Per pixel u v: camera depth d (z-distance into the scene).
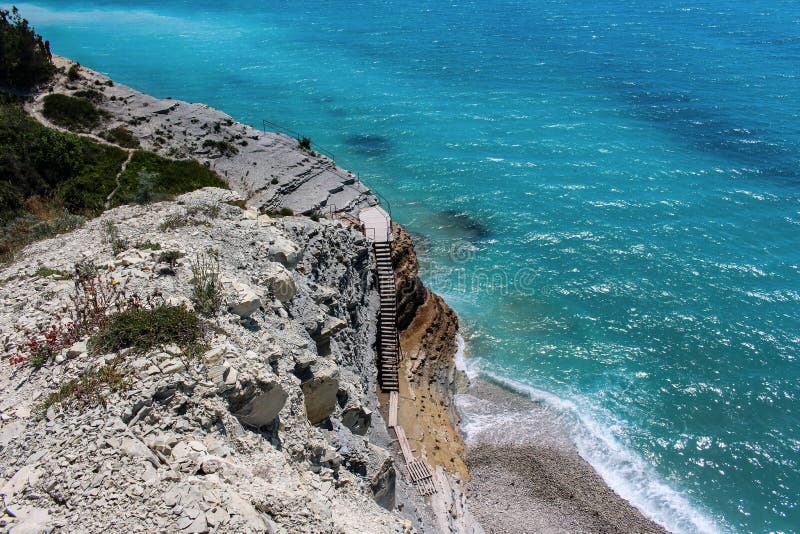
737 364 47.50
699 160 82.19
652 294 55.41
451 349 46.91
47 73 59.28
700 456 39.81
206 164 52.44
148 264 20.36
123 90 61.94
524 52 141.62
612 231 65.44
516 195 73.38
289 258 26.98
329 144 89.25
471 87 116.56
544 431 40.97
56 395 14.48
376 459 22.00
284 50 148.12
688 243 63.28
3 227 31.81
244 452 14.88
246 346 17.72
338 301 31.27
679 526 35.16
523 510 34.88
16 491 12.23
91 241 24.14
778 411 43.34
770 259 60.38
